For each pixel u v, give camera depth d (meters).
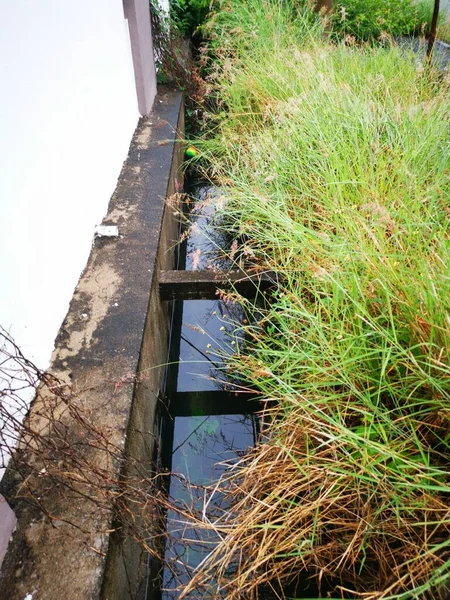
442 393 1.80
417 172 2.82
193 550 2.05
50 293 2.12
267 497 1.83
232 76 4.52
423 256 2.14
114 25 3.25
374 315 2.20
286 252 2.85
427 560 1.61
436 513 1.64
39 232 1.96
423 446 1.88
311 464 1.95
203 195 4.57
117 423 1.87
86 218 2.66
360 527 1.75
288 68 4.25
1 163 1.59
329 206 2.74
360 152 3.06
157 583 2.08
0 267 1.61
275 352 2.27
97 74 2.80
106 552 1.48
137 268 2.65
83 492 1.62
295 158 3.29
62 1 2.17
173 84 5.08
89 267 2.66
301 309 2.45
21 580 1.42
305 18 5.55
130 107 3.84
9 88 1.64
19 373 1.75
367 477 1.72
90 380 2.03
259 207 2.95
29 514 1.57
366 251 2.23
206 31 5.98
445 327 1.86
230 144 3.88
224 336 3.27
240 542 1.88
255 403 2.88
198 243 4.05
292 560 1.78
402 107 3.42
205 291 2.83
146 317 2.36
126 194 3.27
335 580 1.83
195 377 3.08
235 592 1.65
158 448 2.46
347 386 2.06
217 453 2.63
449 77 3.82
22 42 1.74
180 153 4.34
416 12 6.91
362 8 6.81
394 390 1.94
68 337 2.23
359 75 3.91
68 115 2.28
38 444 1.67
